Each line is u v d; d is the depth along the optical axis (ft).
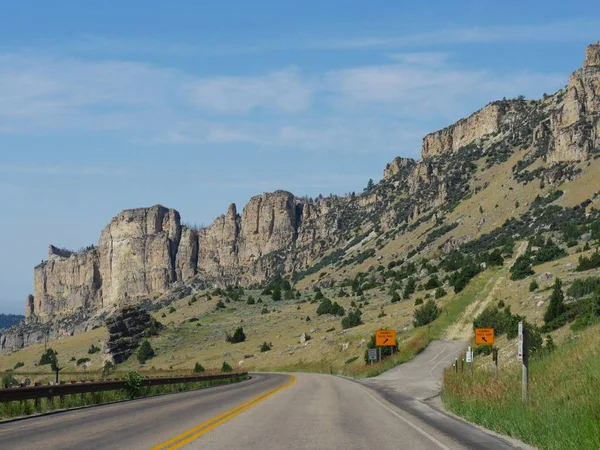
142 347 508.53
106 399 106.73
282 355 416.87
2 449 48.19
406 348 301.43
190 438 53.52
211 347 509.35
